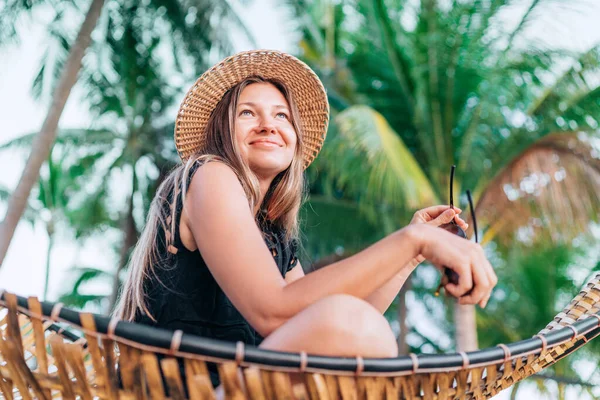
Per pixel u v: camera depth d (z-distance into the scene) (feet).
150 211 5.38
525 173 28.09
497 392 4.66
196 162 5.04
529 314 39.73
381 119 28.78
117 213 48.88
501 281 40.42
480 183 30.58
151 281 5.15
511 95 30.27
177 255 4.99
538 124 30.07
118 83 39.19
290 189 6.15
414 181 27.53
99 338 3.68
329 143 27.94
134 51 37.29
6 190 43.29
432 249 3.91
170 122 45.47
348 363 3.60
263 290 4.14
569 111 29.81
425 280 42.52
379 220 31.01
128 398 3.65
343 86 33.40
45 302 3.74
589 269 39.99
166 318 5.04
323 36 35.19
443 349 44.32
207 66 37.70
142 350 3.60
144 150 46.09
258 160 5.79
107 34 36.65
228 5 35.68
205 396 3.50
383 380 3.72
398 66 31.65
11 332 3.91
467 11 30.35
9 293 3.85
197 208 4.62
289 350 3.87
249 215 4.56
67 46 35.55
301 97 6.57
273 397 3.54
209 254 4.42
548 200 27.58
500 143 30.37
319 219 31.76
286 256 6.16
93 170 46.85
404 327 38.45
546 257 38.58
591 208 27.30
